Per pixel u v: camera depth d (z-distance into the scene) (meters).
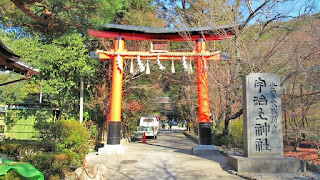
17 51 11.43
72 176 5.66
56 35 6.64
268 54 10.48
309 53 9.44
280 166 7.24
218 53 11.64
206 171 7.69
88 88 14.99
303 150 12.58
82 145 8.98
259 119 7.80
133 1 16.28
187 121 28.41
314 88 10.45
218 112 16.06
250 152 7.67
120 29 11.55
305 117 11.15
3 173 3.94
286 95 11.26
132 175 7.30
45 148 7.18
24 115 13.23
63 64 11.79
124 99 16.95
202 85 11.70
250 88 7.98
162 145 15.44
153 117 26.30
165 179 6.81
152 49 11.84
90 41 15.34
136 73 16.34
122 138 17.38
